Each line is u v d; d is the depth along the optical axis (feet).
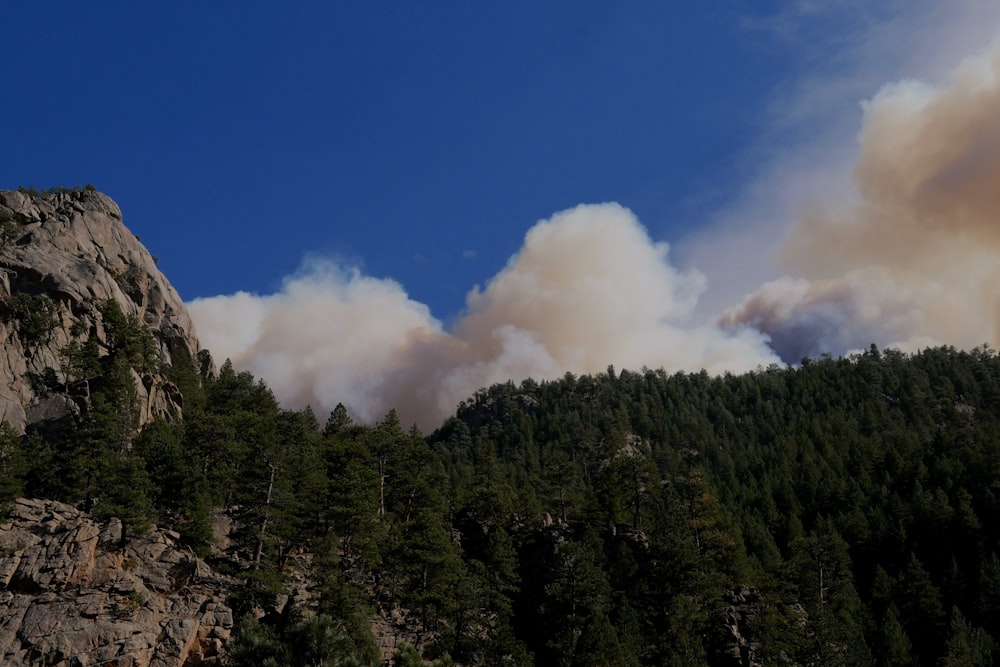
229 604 197.57
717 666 259.39
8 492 210.38
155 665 169.68
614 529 329.52
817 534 392.47
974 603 326.65
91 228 450.71
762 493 453.17
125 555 200.13
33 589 183.42
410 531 256.32
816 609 259.19
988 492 390.42
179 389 403.34
